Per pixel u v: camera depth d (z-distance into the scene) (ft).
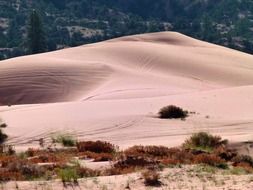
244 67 326.65
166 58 311.27
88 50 327.47
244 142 91.20
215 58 338.34
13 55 618.03
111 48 328.90
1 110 162.09
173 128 113.29
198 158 66.74
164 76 277.03
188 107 140.26
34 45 501.56
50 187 51.75
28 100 241.55
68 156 78.07
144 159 66.28
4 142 103.86
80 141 99.40
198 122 119.55
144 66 299.17
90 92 236.02
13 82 254.68
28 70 265.54
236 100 150.10
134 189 49.93
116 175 57.77
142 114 128.77
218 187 48.83
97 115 132.98
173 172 56.90
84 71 262.88
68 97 238.68
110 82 246.47
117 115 129.18
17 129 115.55
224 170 61.16
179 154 71.31
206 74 294.25
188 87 250.37
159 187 50.39
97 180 54.34
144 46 336.70
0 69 271.28
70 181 53.98
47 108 154.81
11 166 60.85
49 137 106.52
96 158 74.02
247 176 54.08
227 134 106.32
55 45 648.38
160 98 164.55
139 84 241.96
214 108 138.82
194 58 323.16
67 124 120.06
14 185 53.26
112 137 106.73
